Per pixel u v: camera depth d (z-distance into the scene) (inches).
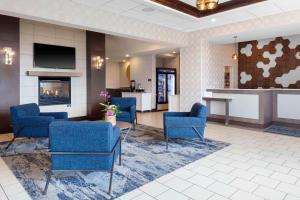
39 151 155.6
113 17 205.0
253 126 239.6
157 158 142.1
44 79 250.7
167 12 201.6
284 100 241.0
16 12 151.0
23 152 153.4
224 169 124.6
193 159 140.3
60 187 103.9
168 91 414.6
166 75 409.1
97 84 285.4
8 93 212.5
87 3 181.5
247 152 154.3
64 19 173.3
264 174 117.9
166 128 164.4
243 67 322.3
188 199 93.3
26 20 236.1
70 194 97.6
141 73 405.7
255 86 311.0
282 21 202.8
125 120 221.5
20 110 163.0
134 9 195.5
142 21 229.6
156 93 393.1
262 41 300.7
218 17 217.3
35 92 244.2
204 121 166.4
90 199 93.5
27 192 99.2
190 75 283.6
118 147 125.3
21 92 234.2
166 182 108.8
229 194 97.4
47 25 252.4
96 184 106.7
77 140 96.6
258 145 171.3
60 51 260.8
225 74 328.5
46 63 249.0
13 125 159.9
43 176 115.6
